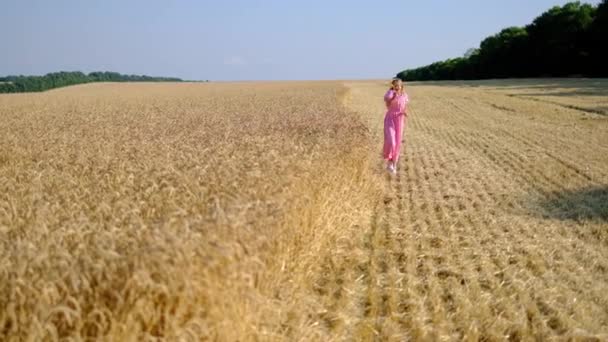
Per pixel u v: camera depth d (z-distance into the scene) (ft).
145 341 10.01
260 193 17.06
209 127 46.09
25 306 9.68
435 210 28.19
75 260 10.75
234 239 12.48
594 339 14.58
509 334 14.76
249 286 12.23
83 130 46.60
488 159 44.50
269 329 13.19
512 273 19.24
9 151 31.81
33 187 19.71
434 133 63.31
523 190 32.76
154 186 18.69
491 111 92.32
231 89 195.93
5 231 13.62
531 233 24.14
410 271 19.26
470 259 20.63
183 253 10.96
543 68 230.07
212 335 10.93
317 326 14.60
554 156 44.91
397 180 35.99
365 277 18.71
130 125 51.80
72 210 16.47
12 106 106.11
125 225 14.24
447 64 311.68
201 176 20.38
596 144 51.75
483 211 27.78
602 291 17.83
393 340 14.24
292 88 184.65
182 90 200.23
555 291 17.58
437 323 15.26
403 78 390.01
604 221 25.90
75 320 9.71
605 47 187.32
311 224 19.51
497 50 254.68
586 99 102.99
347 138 32.89
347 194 26.08
